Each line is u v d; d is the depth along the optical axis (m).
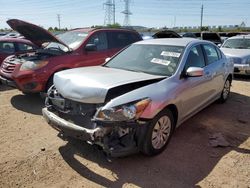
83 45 6.96
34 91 6.08
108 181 3.39
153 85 3.88
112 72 4.33
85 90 3.61
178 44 4.97
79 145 4.24
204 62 5.35
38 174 3.50
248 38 11.46
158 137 3.94
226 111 6.14
